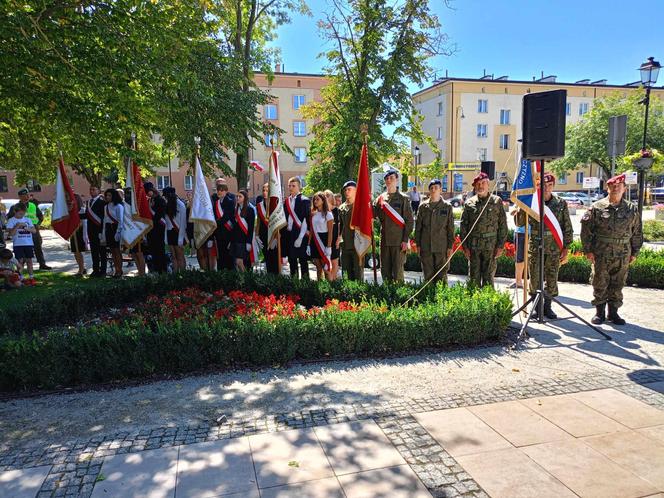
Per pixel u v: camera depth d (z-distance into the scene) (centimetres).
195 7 925
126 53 809
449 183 4853
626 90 5216
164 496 285
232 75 1359
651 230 1784
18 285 912
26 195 1106
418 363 500
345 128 1770
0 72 749
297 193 869
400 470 307
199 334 487
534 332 605
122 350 470
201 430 365
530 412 384
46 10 736
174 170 4328
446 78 4859
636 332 600
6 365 445
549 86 4997
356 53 1870
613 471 302
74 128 873
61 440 355
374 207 789
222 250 951
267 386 445
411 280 1014
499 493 282
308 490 288
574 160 3681
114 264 1052
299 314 545
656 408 389
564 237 661
